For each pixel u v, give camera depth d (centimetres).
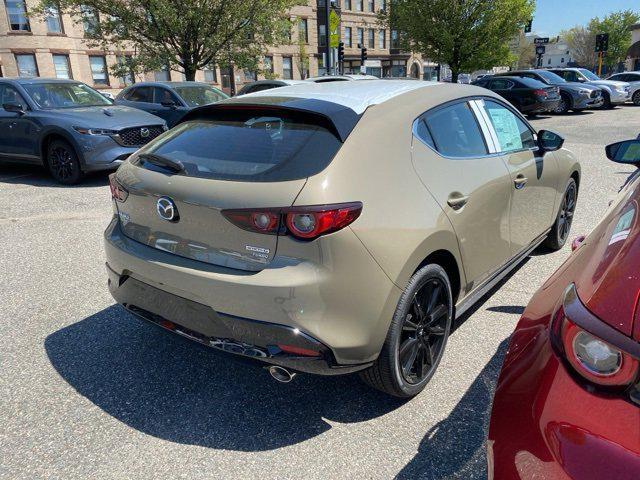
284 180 222
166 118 1137
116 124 796
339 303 219
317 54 3997
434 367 281
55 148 802
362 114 255
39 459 235
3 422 260
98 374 301
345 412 265
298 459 234
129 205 275
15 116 827
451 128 301
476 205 295
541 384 142
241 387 288
